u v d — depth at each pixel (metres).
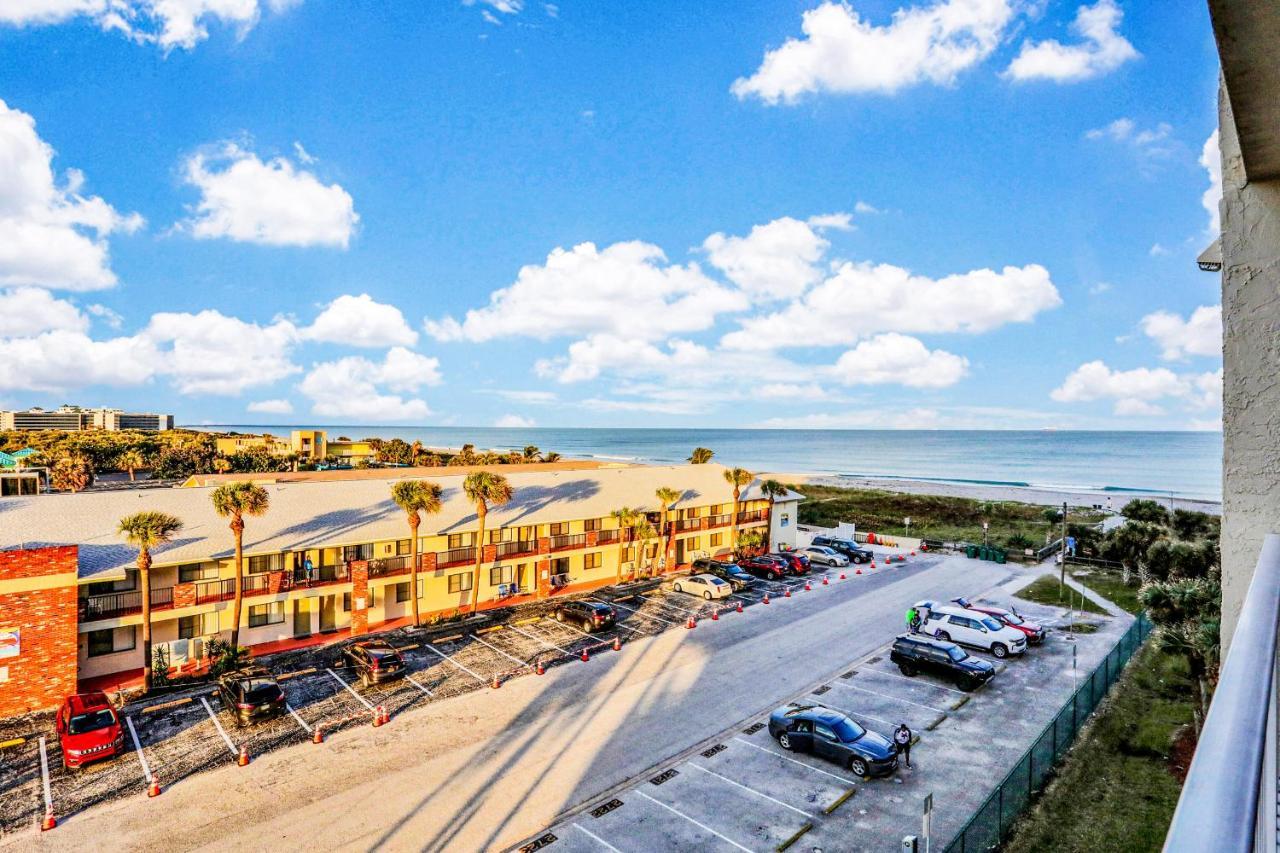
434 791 18.77
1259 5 2.64
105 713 20.67
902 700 24.92
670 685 26.16
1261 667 2.06
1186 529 44.59
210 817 17.47
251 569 30.70
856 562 49.03
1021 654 29.64
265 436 162.25
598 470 50.62
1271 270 4.30
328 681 26.17
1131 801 17.88
